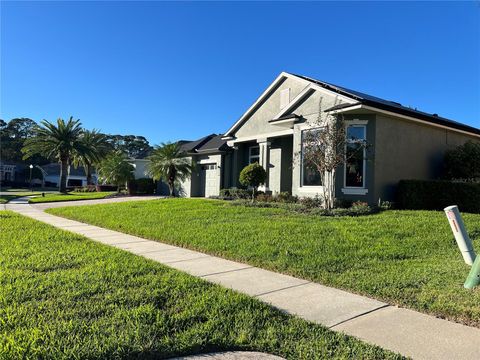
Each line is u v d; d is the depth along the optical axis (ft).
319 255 21.57
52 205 67.97
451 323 12.64
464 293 15.01
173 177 81.66
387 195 42.78
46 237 28.50
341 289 16.55
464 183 38.96
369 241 24.64
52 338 10.55
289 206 42.75
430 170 47.93
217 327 11.95
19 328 11.17
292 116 49.73
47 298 14.06
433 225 29.01
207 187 80.02
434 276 17.42
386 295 15.35
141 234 31.58
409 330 12.04
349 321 12.80
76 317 12.20
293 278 18.29
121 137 304.30
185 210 43.78
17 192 147.43
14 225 35.83
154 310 13.00
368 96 58.95
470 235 26.58
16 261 19.93
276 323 12.45
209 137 88.89
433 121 46.83
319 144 39.55
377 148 42.09
